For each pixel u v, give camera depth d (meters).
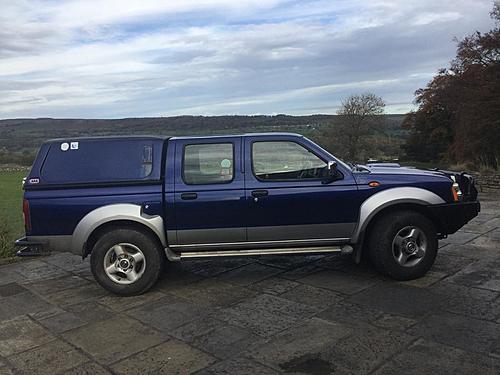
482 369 3.01
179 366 3.30
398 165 5.93
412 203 4.81
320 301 4.36
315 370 3.12
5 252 6.60
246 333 3.77
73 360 3.48
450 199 4.86
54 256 6.66
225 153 4.87
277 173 4.85
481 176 11.44
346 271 5.25
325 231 4.86
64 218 4.77
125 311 4.42
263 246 4.91
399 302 4.21
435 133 33.25
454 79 23.25
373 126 38.06
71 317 4.34
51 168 4.84
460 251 5.78
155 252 4.80
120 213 4.71
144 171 4.83
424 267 4.79
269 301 4.45
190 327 3.96
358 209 4.81
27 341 3.86
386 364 3.14
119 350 3.60
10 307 4.69
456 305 4.07
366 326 3.75
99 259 4.79
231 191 4.77
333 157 4.89
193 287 5.00
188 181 4.82
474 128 20.12
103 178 4.81
